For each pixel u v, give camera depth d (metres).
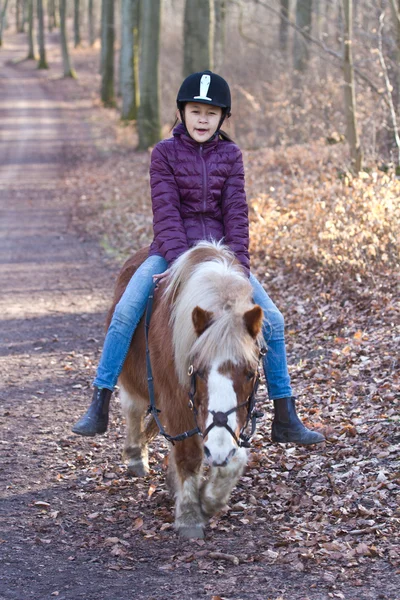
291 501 4.78
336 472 5.16
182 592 3.70
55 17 86.25
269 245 10.59
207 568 3.94
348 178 11.17
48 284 12.21
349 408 6.21
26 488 5.20
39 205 20.62
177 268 4.15
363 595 3.59
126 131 32.31
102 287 11.97
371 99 15.71
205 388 3.69
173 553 4.15
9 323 9.98
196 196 4.58
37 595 3.72
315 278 9.47
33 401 7.13
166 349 4.14
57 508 4.88
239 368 3.69
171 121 28.91
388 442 5.45
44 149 31.20
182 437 4.14
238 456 3.89
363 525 4.35
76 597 3.69
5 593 3.73
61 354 8.65
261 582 3.77
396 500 4.63
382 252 9.14
